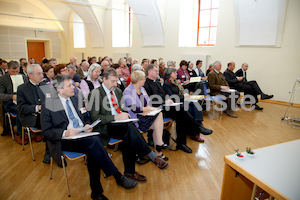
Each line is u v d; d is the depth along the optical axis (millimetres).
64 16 12062
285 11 5293
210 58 6922
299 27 5227
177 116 2619
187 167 2312
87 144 1705
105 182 2035
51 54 12664
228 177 1233
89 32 10898
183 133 2666
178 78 4848
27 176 2094
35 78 2361
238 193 1301
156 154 2375
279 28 5465
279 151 1302
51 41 12539
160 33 7887
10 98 2754
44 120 1749
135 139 1921
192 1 7320
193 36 7570
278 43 5586
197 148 2811
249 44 6023
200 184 2004
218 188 1944
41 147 2779
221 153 2668
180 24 7465
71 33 12445
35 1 10906
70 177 2102
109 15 9914
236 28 6125
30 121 2311
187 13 7410
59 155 1734
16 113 2852
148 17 7711
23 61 5871
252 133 3398
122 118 1982
